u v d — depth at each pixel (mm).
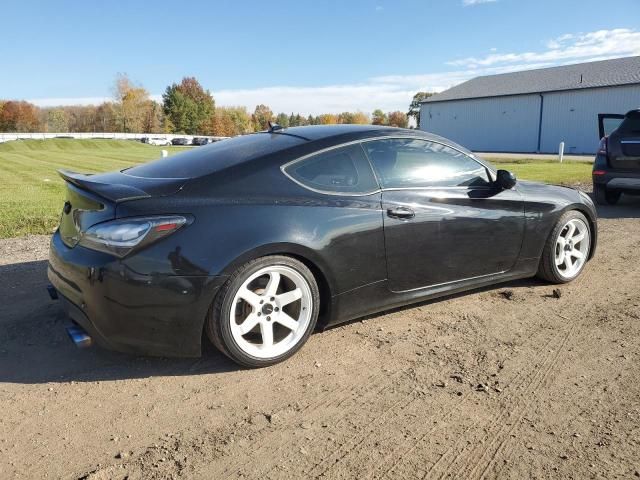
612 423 2539
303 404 2732
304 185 3234
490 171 4090
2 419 2592
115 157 34562
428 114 52719
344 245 3248
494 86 49312
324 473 2199
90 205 2973
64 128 108000
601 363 3166
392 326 3725
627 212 8469
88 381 2973
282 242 2996
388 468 2229
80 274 2842
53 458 2301
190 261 2807
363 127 3744
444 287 3838
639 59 42312
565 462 2252
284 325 3162
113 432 2494
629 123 8445
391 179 3570
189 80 107000
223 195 3008
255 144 3477
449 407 2695
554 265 4480
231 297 2916
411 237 3551
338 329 3672
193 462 2271
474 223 3871
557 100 42031
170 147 63125
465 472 2201
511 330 3662
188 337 2883
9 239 6453
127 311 2783
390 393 2836
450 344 3441
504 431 2486
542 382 2945
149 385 2932
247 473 2201
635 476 2156
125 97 97125
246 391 2865
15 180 16344
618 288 4543
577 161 24047
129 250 2752
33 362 3195
